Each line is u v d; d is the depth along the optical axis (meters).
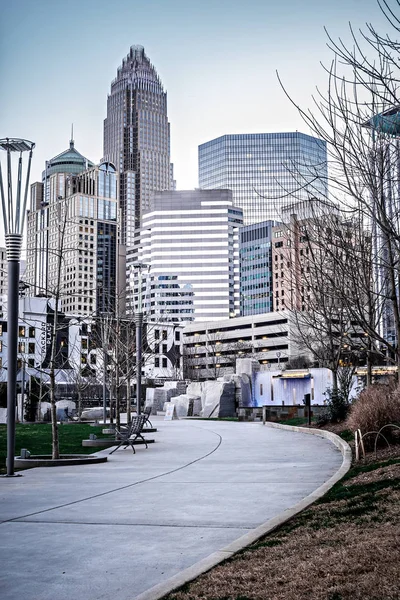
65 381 83.38
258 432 32.12
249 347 166.12
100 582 6.84
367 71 11.44
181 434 31.28
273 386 60.84
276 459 18.61
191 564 7.43
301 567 6.64
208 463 18.09
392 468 12.38
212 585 6.30
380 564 6.47
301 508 9.85
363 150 13.05
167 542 8.50
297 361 110.44
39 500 12.09
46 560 7.75
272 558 7.14
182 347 151.25
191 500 11.76
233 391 55.97
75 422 53.06
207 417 55.03
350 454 16.88
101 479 15.11
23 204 16.91
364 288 15.86
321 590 5.89
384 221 12.46
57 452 18.84
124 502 11.73
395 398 17.34
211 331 182.00
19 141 16.36
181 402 59.06
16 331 16.55
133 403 81.88
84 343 84.69
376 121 12.98
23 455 18.98
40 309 89.62
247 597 5.89
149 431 33.03
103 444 25.38
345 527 8.28
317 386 56.84
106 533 9.12
